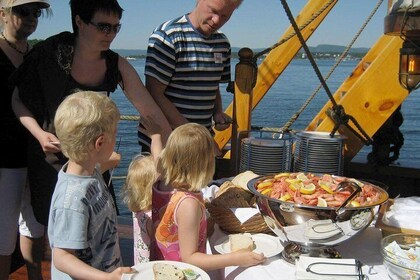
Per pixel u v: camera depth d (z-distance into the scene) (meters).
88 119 1.56
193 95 2.84
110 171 2.34
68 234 1.54
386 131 3.84
